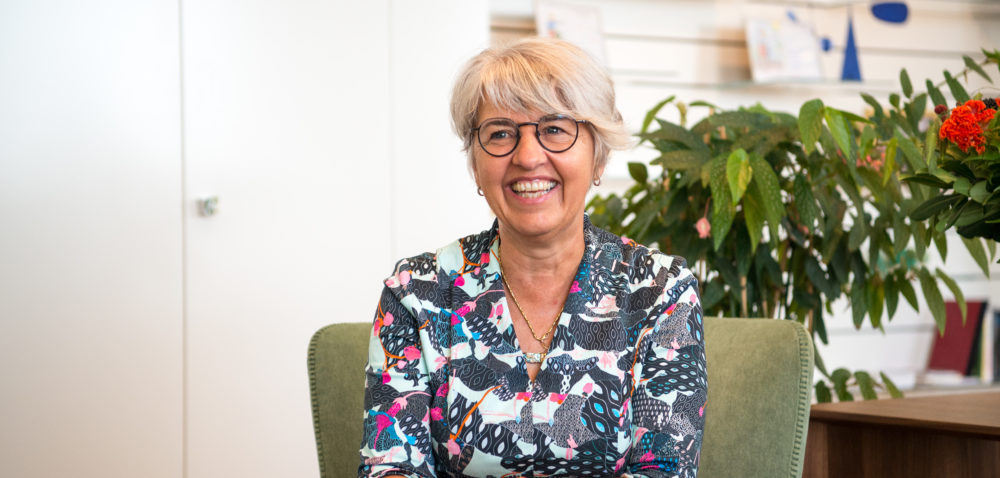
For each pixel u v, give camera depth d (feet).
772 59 11.33
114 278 7.75
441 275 4.35
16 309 7.51
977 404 5.17
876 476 4.94
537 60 4.10
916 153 6.03
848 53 11.47
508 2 10.64
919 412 4.84
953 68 12.91
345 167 8.45
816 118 5.91
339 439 4.87
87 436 7.66
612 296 4.20
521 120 4.11
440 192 8.78
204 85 8.00
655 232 6.73
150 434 7.82
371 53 8.55
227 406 8.04
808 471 5.26
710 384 4.61
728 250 6.75
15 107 7.54
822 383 7.01
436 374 4.20
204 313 7.98
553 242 4.17
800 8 11.94
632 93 11.19
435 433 4.14
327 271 8.38
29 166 7.56
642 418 4.01
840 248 6.65
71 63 7.66
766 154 6.46
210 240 8.00
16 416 7.50
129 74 7.79
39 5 7.59
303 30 8.32
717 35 11.60
